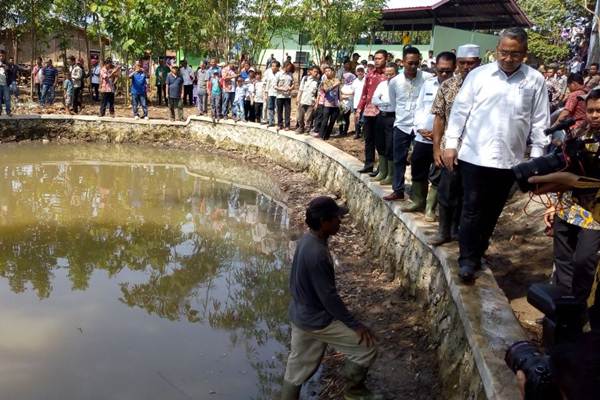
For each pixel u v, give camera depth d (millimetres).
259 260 7355
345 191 9328
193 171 12656
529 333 4035
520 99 3795
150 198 10203
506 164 3861
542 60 22922
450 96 4504
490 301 3889
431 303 5004
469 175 3973
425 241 5246
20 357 4773
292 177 11828
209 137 15445
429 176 5645
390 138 7082
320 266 3670
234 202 10109
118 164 13055
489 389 2971
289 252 7645
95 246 7660
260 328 5516
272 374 4680
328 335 3830
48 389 4348
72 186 10852
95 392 4336
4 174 11523
